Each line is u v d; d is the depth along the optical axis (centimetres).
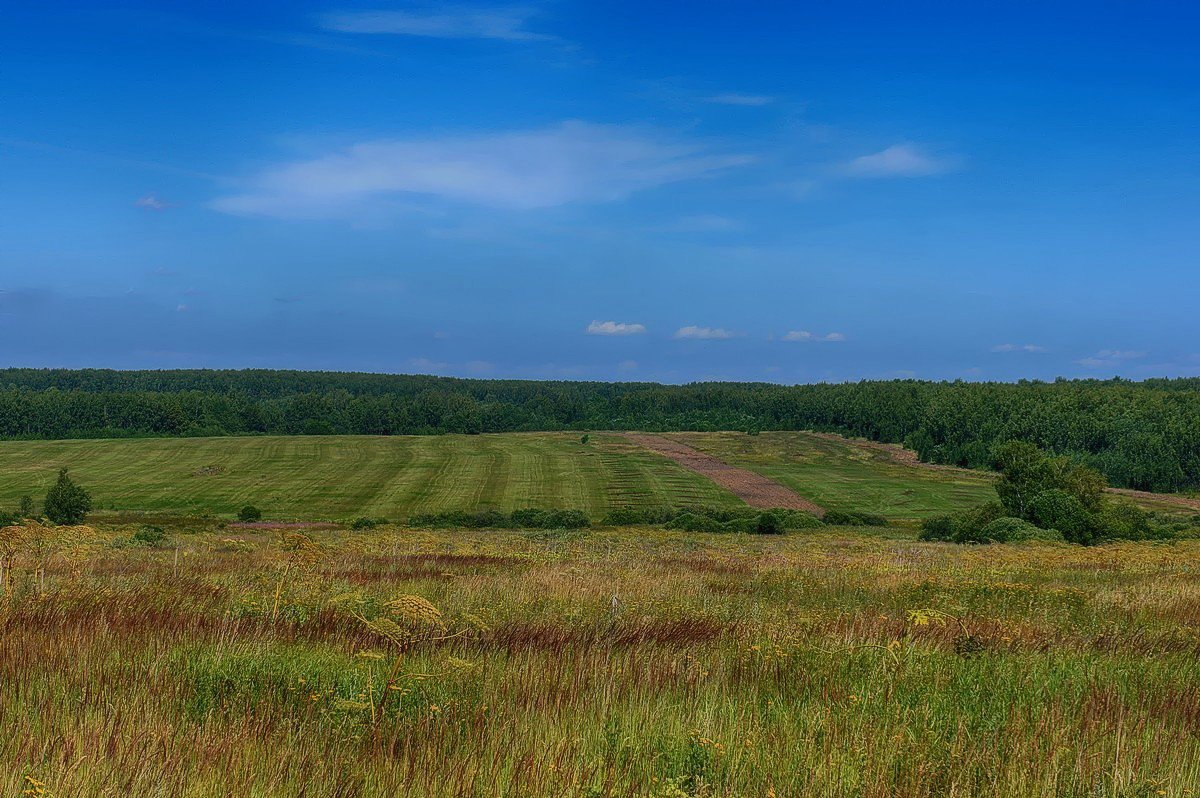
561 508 8969
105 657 730
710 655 846
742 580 1878
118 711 551
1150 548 3841
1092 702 676
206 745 507
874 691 704
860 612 1177
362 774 485
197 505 9075
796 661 802
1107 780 520
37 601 1039
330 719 587
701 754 533
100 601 1069
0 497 9350
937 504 9481
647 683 710
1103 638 1020
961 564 2522
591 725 587
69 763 463
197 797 448
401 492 10025
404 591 1337
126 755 480
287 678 696
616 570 1989
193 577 1537
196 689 665
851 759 529
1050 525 5009
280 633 915
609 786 470
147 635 848
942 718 634
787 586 1702
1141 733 605
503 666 759
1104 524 5003
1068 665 839
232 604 1110
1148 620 1206
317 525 7344
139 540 3712
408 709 624
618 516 7800
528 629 966
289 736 536
